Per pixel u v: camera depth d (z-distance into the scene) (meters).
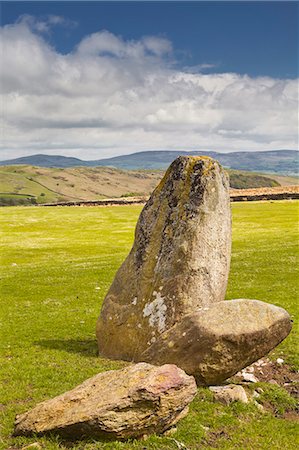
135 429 13.28
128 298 20.77
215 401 16.00
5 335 25.00
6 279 40.38
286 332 17.34
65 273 42.56
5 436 14.02
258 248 52.72
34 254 59.41
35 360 20.80
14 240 73.38
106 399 13.31
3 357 21.56
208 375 16.50
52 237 76.44
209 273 19.52
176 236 20.09
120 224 93.25
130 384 13.58
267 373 19.33
